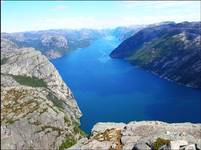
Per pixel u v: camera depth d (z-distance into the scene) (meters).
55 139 176.75
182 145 38.91
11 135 171.50
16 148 165.88
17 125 179.25
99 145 48.72
